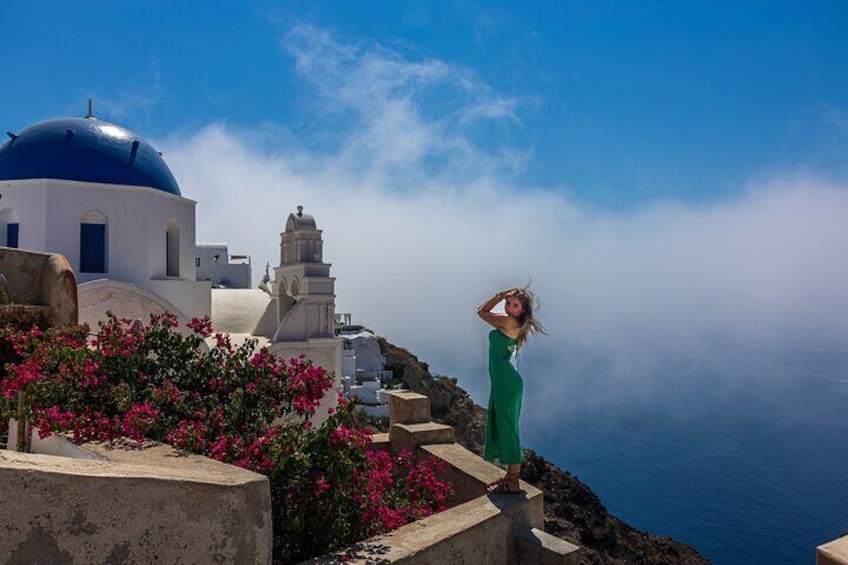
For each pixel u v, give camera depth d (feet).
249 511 11.13
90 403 16.63
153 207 77.36
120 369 17.80
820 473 422.82
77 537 9.51
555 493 135.95
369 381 153.58
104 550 9.73
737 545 275.39
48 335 26.66
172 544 10.32
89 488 9.61
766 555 263.90
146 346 18.94
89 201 73.20
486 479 19.83
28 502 9.14
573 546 15.94
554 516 127.85
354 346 166.09
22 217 71.61
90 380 16.83
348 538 15.26
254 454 15.01
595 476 390.01
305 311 75.36
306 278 75.46
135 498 10.00
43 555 9.25
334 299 77.51
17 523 9.04
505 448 17.74
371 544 13.60
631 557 128.06
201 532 10.60
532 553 16.05
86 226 73.92
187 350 19.53
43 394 16.48
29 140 76.02
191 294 81.41
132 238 75.46
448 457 21.99
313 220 78.28
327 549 14.67
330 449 15.57
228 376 18.76
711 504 336.90
